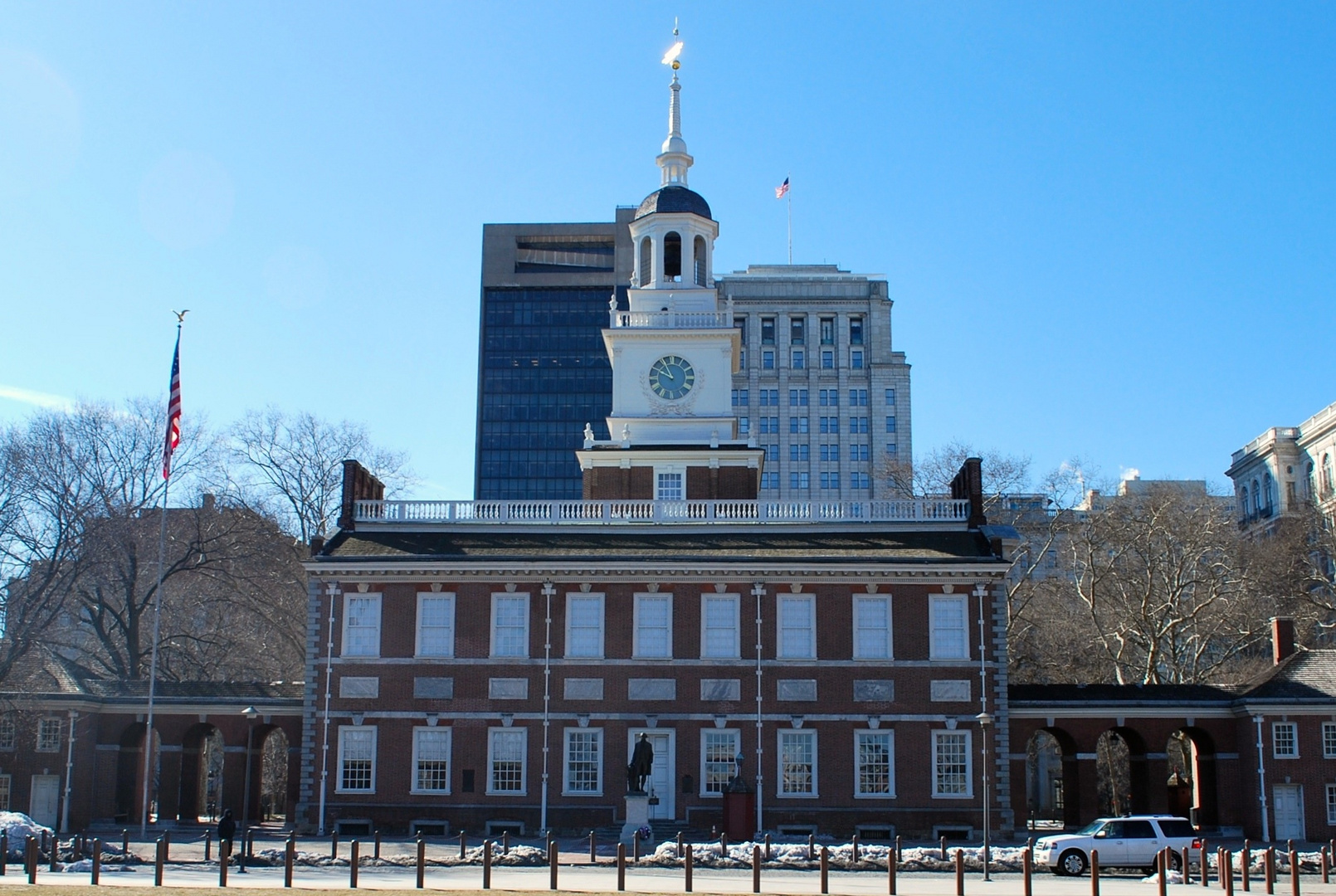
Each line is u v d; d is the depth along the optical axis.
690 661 70.75
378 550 73.69
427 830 69.50
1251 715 69.12
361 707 70.94
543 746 70.19
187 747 76.31
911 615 71.06
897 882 49.06
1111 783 95.81
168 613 103.00
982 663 70.44
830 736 70.00
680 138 91.62
